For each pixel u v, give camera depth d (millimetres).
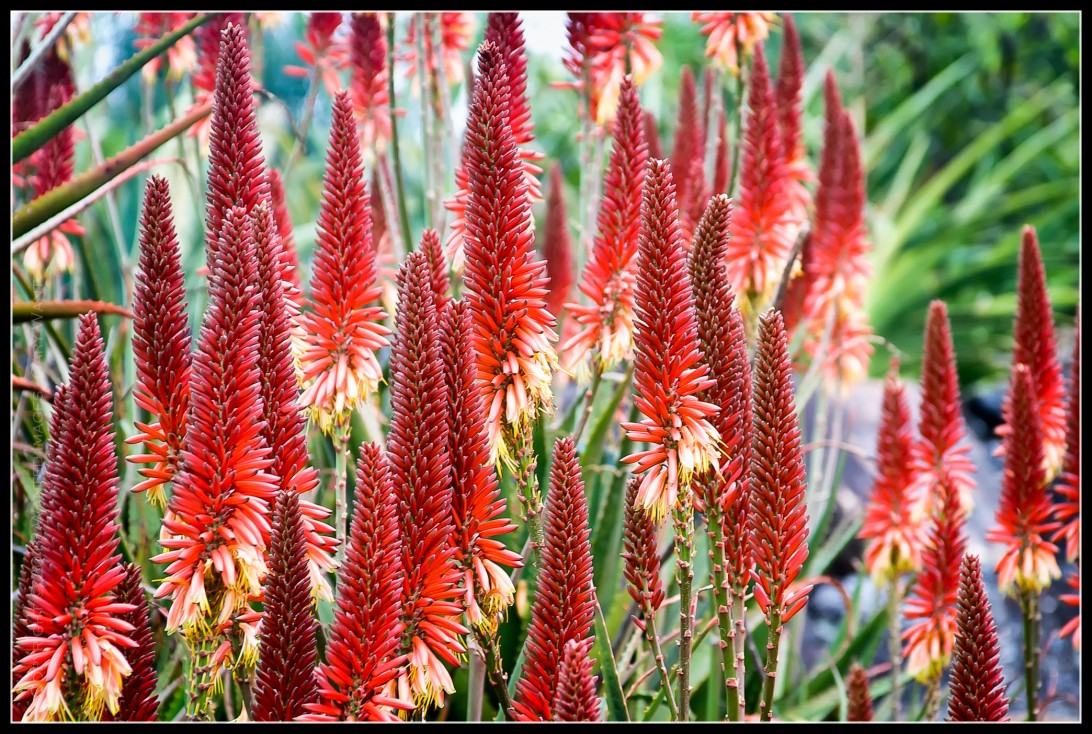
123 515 2516
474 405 2057
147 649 2072
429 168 2539
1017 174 8367
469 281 2115
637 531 2076
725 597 2082
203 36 2594
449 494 2027
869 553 2633
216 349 1990
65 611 1993
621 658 2463
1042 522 2559
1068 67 8219
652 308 2049
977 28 8242
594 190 2492
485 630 2066
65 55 2695
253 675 2082
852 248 2963
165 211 2020
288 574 1963
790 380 2049
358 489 1980
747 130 2621
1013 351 2633
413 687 2016
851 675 2279
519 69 2270
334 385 2137
